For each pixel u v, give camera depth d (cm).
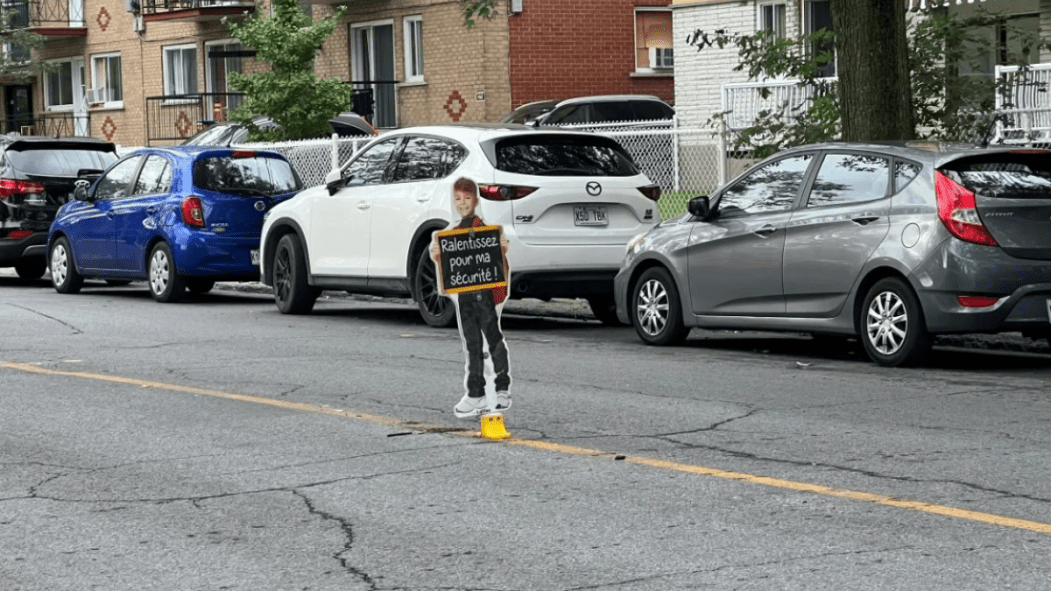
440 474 789
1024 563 601
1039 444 852
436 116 3372
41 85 4616
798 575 590
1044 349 1291
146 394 1077
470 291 888
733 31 2844
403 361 1258
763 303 1267
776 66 1692
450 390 1088
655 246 1363
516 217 1456
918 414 959
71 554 643
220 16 3847
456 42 3309
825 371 1171
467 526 679
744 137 1723
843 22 1524
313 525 685
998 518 673
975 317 1130
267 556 634
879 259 1168
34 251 2191
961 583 575
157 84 4169
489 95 3281
